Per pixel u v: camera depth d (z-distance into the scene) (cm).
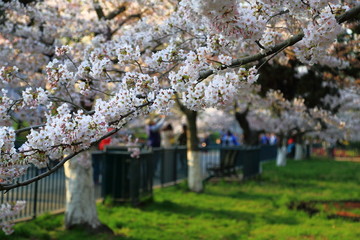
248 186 1522
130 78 348
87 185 804
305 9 322
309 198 1234
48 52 664
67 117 296
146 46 560
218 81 304
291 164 2589
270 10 334
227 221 923
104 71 383
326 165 2553
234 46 392
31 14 664
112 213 962
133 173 1030
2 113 339
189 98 308
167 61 388
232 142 2712
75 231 782
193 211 1028
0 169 301
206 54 336
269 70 853
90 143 304
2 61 612
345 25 623
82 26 720
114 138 911
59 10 744
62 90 559
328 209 1053
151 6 694
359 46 680
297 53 351
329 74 800
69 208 801
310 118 1191
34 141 286
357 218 948
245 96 1007
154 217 941
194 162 1357
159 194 1273
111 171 1041
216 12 264
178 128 2469
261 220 936
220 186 1515
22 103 364
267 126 1916
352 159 3228
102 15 784
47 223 811
